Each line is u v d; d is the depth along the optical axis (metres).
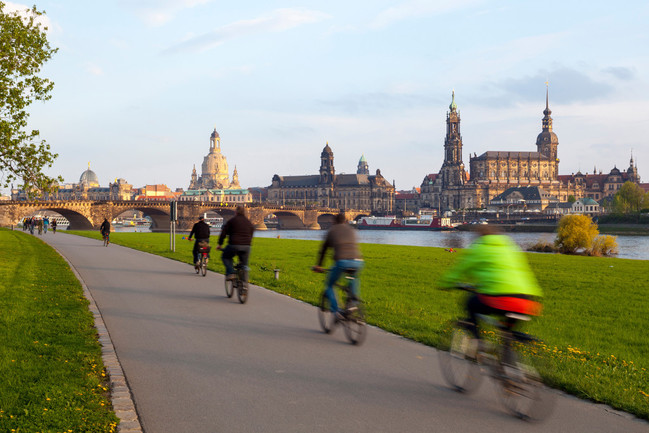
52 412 8.16
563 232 86.19
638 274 32.94
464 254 9.82
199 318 16.41
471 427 8.17
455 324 10.00
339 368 11.18
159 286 23.83
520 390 8.55
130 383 10.09
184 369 11.02
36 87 34.91
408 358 11.95
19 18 35.09
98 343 12.60
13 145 33.62
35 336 12.91
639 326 16.64
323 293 14.30
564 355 12.30
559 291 24.59
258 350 12.59
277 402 9.17
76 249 49.47
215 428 8.06
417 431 8.02
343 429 8.05
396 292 23.08
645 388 9.99
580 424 8.32
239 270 19.25
